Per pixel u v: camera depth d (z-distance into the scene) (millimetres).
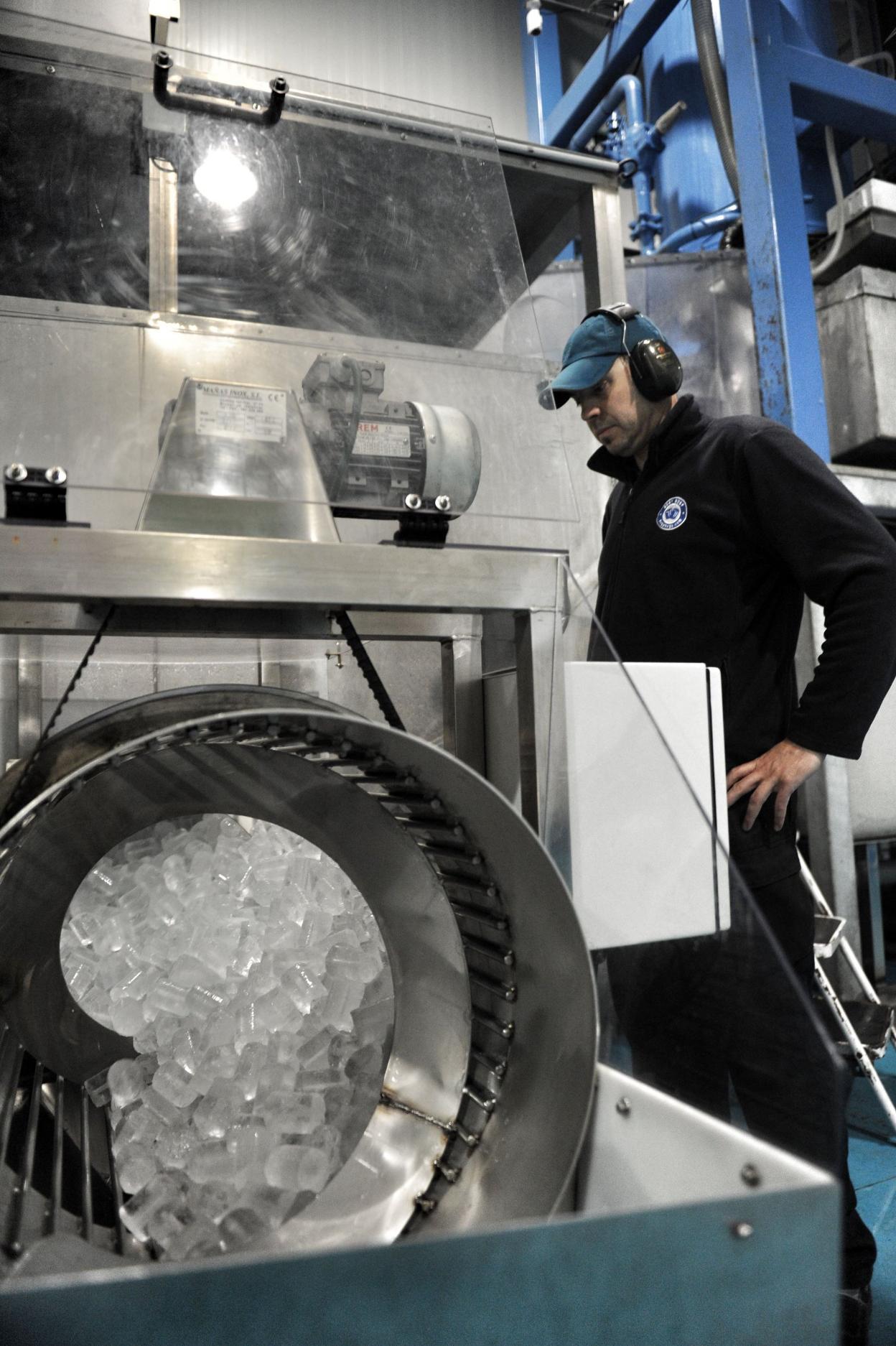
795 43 2789
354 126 1245
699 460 1408
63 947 1062
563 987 744
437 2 3609
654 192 3797
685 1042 741
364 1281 452
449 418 1004
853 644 1249
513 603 951
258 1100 940
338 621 934
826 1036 594
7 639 1370
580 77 3561
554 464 1070
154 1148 905
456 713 1370
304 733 790
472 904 867
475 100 3666
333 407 968
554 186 2281
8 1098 836
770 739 1342
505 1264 469
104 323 966
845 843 2602
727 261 2928
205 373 985
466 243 1209
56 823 893
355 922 1149
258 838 1269
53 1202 796
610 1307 483
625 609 1466
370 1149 872
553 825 918
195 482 866
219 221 1206
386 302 1209
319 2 3350
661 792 778
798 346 2602
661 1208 492
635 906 803
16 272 1152
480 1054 857
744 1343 498
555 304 2713
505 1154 768
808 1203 512
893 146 3346
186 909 1117
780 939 1280
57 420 917
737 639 1357
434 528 958
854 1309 1205
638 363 1462
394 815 912
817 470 1311
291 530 884
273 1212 839
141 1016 1014
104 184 1172
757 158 2648
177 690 893
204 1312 434
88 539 794
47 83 1155
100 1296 423
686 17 3637
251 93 1219
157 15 1643
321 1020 1013
